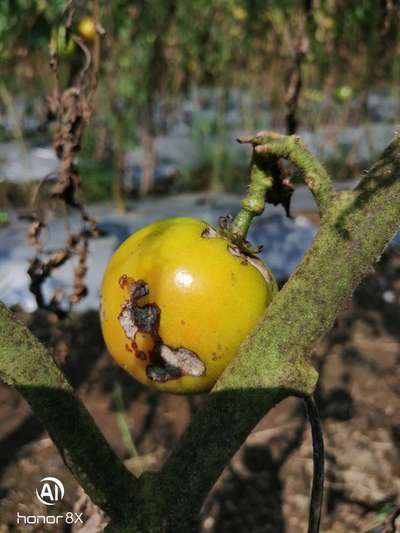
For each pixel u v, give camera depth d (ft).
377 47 2.67
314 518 0.44
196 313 0.45
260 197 0.47
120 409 1.22
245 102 3.92
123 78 2.77
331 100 3.17
